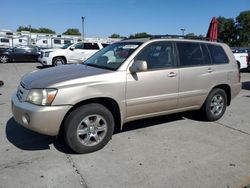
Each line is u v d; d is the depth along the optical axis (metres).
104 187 3.39
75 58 17.95
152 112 4.91
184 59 5.25
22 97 4.14
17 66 19.41
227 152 4.42
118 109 4.50
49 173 3.68
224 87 6.09
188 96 5.30
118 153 4.30
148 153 4.32
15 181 3.48
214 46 5.88
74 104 4.00
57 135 4.26
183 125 5.67
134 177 3.62
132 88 4.51
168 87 4.96
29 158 4.08
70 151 4.33
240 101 8.14
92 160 4.06
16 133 5.03
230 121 6.04
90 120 4.23
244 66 16.36
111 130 4.43
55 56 17.53
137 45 4.82
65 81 4.00
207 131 5.36
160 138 4.95
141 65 4.38
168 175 3.68
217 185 3.47
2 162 3.95
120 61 4.62
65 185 3.41
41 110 3.82
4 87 9.91
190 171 3.80
